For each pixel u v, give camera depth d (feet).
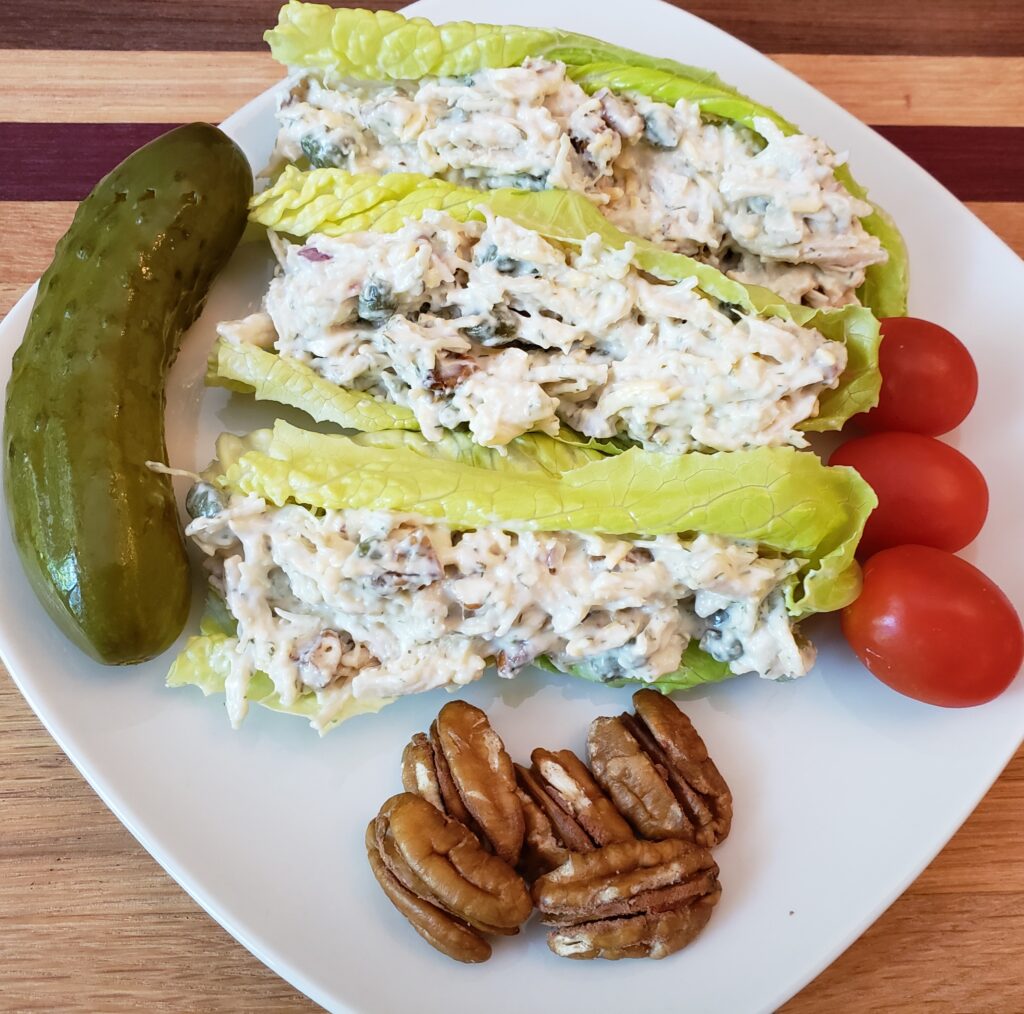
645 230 0.72
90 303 0.66
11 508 0.65
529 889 0.63
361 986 0.62
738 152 0.73
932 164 0.91
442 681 0.66
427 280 0.68
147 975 0.67
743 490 0.65
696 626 0.69
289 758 0.67
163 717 0.66
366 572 0.65
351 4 0.89
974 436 0.77
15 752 0.71
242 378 0.71
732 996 0.63
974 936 0.71
